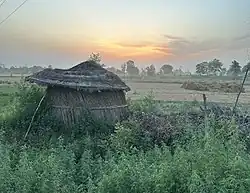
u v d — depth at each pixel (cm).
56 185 851
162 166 820
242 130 1269
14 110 1605
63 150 1169
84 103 1598
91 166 1062
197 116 1537
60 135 1451
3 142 1307
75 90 1600
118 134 1284
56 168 938
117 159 1112
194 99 2062
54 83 1584
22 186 852
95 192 845
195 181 720
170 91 3111
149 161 1016
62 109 1597
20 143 1330
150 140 1275
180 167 789
